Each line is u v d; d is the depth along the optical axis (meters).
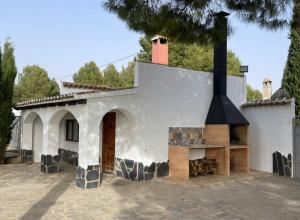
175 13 7.03
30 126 15.26
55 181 10.86
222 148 11.89
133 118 10.98
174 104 11.88
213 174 12.02
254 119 13.21
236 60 28.38
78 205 7.86
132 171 11.06
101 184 10.41
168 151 11.66
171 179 11.11
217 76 12.71
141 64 11.10
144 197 8.69
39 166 14.13
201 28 7.39
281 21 7.03
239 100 13.70
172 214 7.16
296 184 10.52
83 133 10.00
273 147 12.40
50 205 7.83
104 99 10.30
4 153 15.03
